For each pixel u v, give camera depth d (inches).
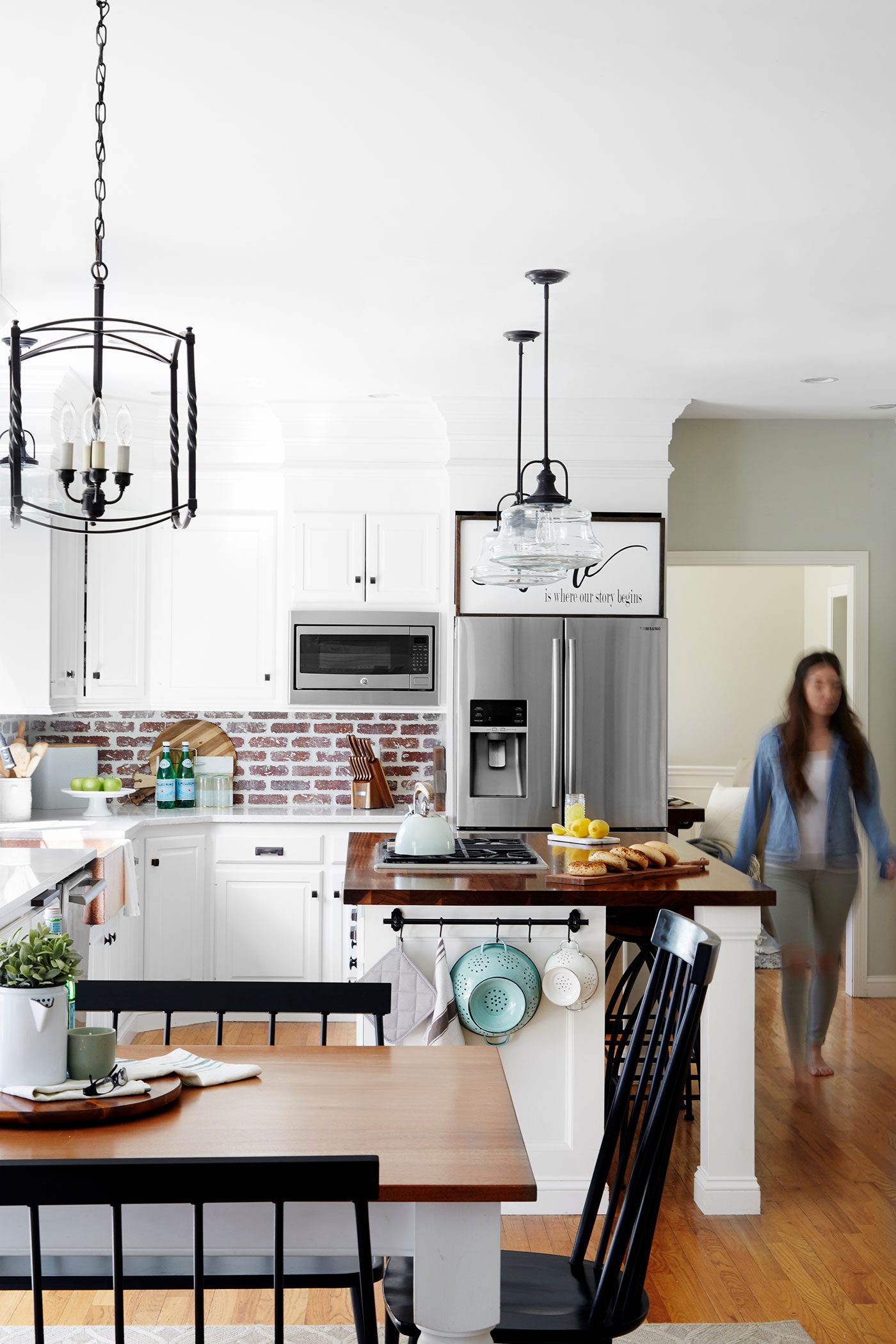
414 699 232.1
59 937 78.9
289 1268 83.4
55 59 100.9
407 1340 101.2
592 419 221.6
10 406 98.7
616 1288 85.2
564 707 216.8
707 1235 140.3
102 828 208.4
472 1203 65.7
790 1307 123.3
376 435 230.2
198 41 98.0
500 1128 74.2
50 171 123.2
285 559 232.5
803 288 160.1
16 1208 68.2
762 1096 188.5
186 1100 79.2
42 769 234.1
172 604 233.3
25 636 206.5
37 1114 72.6
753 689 354.0
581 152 118.9
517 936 145.3
